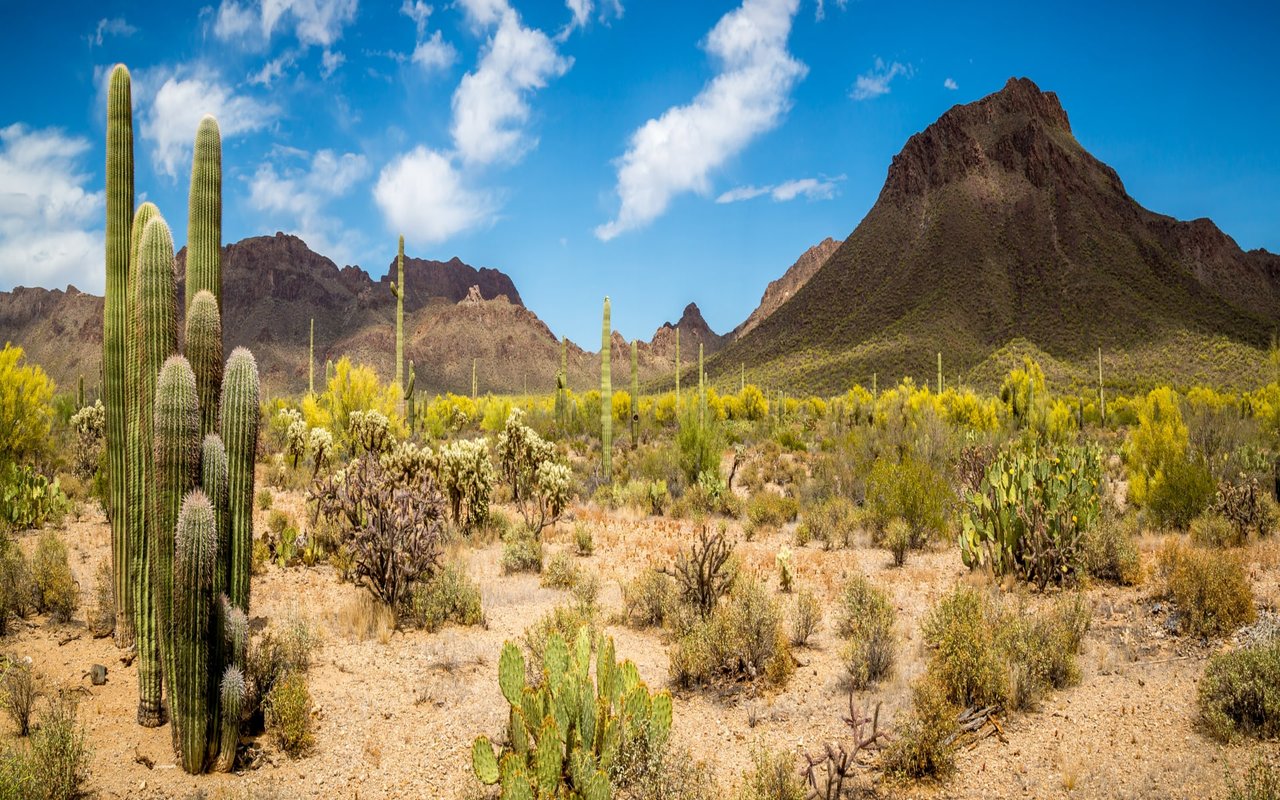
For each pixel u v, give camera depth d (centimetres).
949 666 605
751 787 450
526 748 438
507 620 850
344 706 605
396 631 806
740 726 591
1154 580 905
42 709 555
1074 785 473
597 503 1738
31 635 707
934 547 1229
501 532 1307
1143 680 634
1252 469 1584
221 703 498
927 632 723
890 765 505
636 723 469
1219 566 769
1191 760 490
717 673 684
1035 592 927
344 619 797
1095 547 956
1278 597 790
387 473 1105
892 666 675
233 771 496
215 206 569
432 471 1284
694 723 598
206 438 501
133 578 541
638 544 1288
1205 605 741
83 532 1172
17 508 1168
